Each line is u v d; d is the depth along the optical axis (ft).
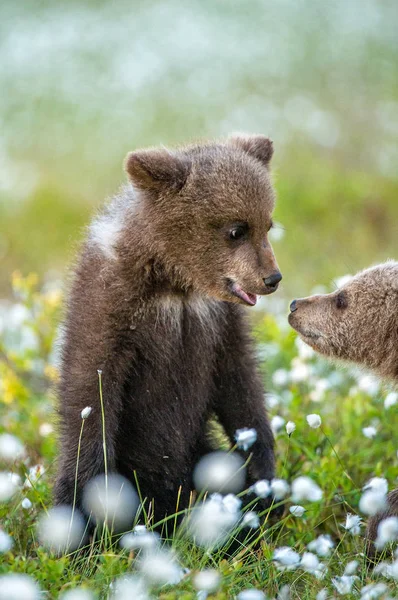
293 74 117.08
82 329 33.30
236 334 36.17
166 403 34.71
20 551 31.45
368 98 110.11
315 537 34.37
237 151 35.32
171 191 33.83
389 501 30.96
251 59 120.37
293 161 89.45
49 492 35.04
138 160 33.76
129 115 105.60
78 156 95.40
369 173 89.15
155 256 33.65
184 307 34.81
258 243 34.06
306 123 99.04
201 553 30.99
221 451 36.45
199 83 112.06
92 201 82.99
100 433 32.78
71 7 134.31
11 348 52.49
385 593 26.89
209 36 125.70
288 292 64.90
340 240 74.59
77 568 29.78
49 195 83.30
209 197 33.65
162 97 110.11
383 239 75.72
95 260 34.12
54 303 50.14
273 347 48.52
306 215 78.64
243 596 24.84
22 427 44.01
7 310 63.41
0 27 130.21
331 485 36.11
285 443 39.29
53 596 26.68
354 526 31.78
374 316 35.06
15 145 98.53
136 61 117.91
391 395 36.04
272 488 30.14
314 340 36.50
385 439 41.22
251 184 33.94
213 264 34.04
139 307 33.35
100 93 111.75
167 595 25.94
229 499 28.63
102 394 32.89
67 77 115.85
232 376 36.42
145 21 129.49
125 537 29.76
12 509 33.99
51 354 49.03
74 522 31.81
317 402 43.52
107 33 126.82
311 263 70.64
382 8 139.13
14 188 85.35
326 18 135.95
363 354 35.73
